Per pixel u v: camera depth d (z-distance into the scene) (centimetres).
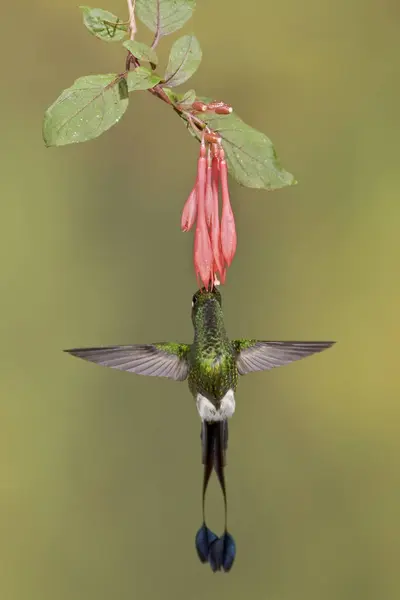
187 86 319
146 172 324
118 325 326
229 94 323
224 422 278
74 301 326
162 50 310
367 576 328
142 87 275
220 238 275
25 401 324
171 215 325
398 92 329
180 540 324
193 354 279
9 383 324
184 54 275
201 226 275
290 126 328
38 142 321
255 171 276
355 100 331
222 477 278
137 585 318
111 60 315
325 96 330
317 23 328
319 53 328
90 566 320
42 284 326
